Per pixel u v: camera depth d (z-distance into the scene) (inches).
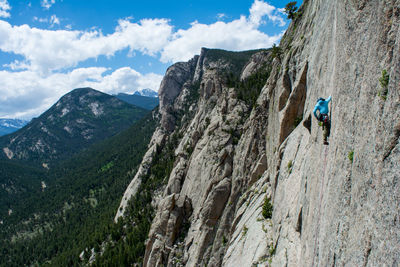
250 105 3447.3
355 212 403.9
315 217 644.1
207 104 4751.5
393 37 348.5
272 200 1509.6
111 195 7362.2
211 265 2413.9
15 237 7337.6
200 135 4143.7
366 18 442.0
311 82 1064.8
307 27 1653.5
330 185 542.0
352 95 474.6
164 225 2999.5
